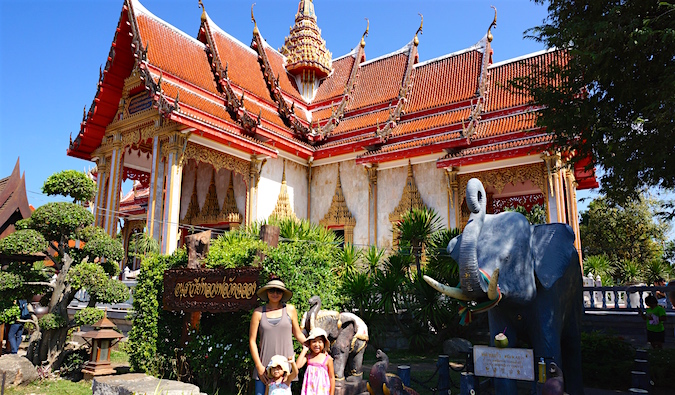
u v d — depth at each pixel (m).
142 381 6.56
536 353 5.66
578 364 6.62
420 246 12.43
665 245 30.14
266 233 7.93
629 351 8.63
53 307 9.03
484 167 17.23
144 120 18.03
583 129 9.48
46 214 8.92
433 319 11.68
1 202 11.57
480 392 6.12
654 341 10.14
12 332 10.34
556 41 9.16
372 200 19.86
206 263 8.06
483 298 5.05
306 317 6.81
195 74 19.27
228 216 19.61
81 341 12.01
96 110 19.59
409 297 11.93
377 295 11.80
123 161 19.56
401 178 19.52
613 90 9.26
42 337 9.05
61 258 9.38
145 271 9.02
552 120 9.62
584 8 9.24
